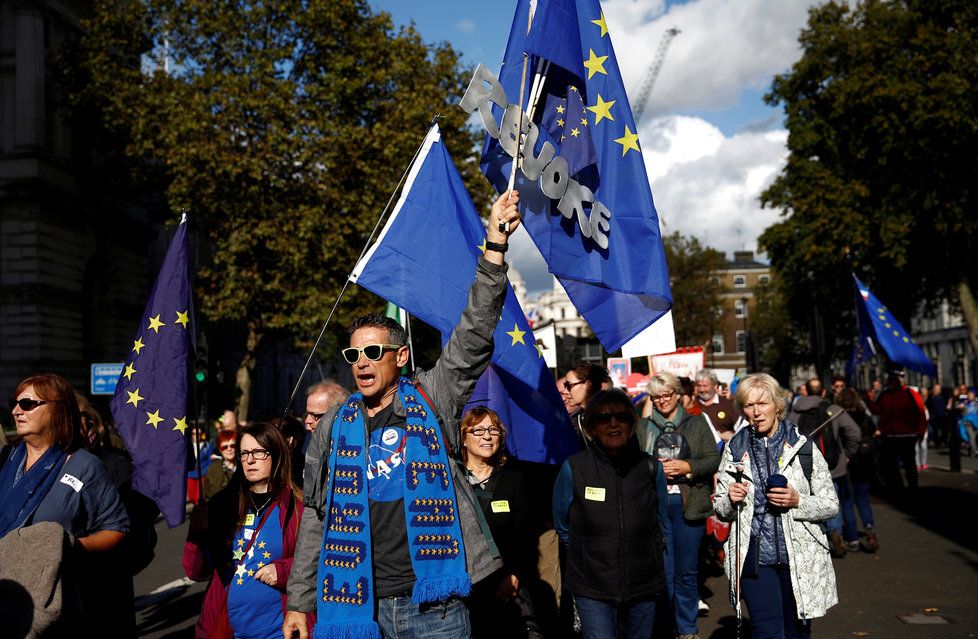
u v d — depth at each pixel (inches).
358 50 1175.6
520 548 213.2
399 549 130.2
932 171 1156.5
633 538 181.6
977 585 338.6
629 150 181.3
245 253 1151.0
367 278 205.6
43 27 1417.3
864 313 604.7
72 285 1446.9
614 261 176.4
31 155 1359.5
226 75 1118.4
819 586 196.4
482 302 133.8
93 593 182.9
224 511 188.5
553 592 243.0
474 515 135.7
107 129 1327.5
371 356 134.6
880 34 1183.6
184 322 209.6
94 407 212.4
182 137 1098.1
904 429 648.4
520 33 183.2
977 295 1305.4
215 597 185.9
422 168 213.0
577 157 173.2
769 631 196.9
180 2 1150.3
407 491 129.0
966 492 661.3
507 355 232.5
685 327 2026.3
